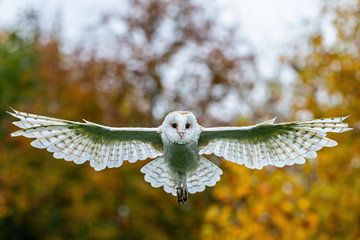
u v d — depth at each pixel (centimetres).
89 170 2819
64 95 3055
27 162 2905
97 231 2797
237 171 1647
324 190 1659
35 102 3108
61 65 3155
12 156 2892
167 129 788
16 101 3259
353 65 1722
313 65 1761
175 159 800
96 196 2848
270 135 817
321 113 1734
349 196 1656
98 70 3088
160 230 2836
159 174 818
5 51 3500
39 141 792
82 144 805
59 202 2908
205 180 825
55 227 2897
